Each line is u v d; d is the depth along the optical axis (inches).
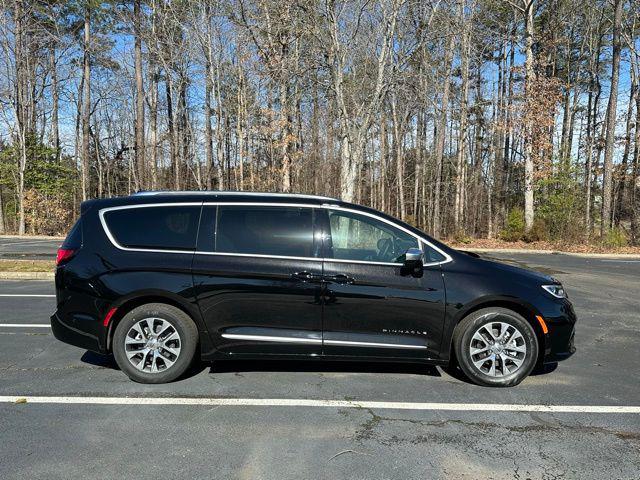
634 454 122.7
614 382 175.3
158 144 1236.5
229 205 175.3
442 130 1012.5
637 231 948.0
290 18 605.3
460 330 169.5
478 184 1454.2
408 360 170.2
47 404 150.8
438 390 165.9
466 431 135.0
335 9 553.6
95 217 176.7
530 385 171.6
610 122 838.5
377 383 172.4
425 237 174.4
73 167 1386.6
